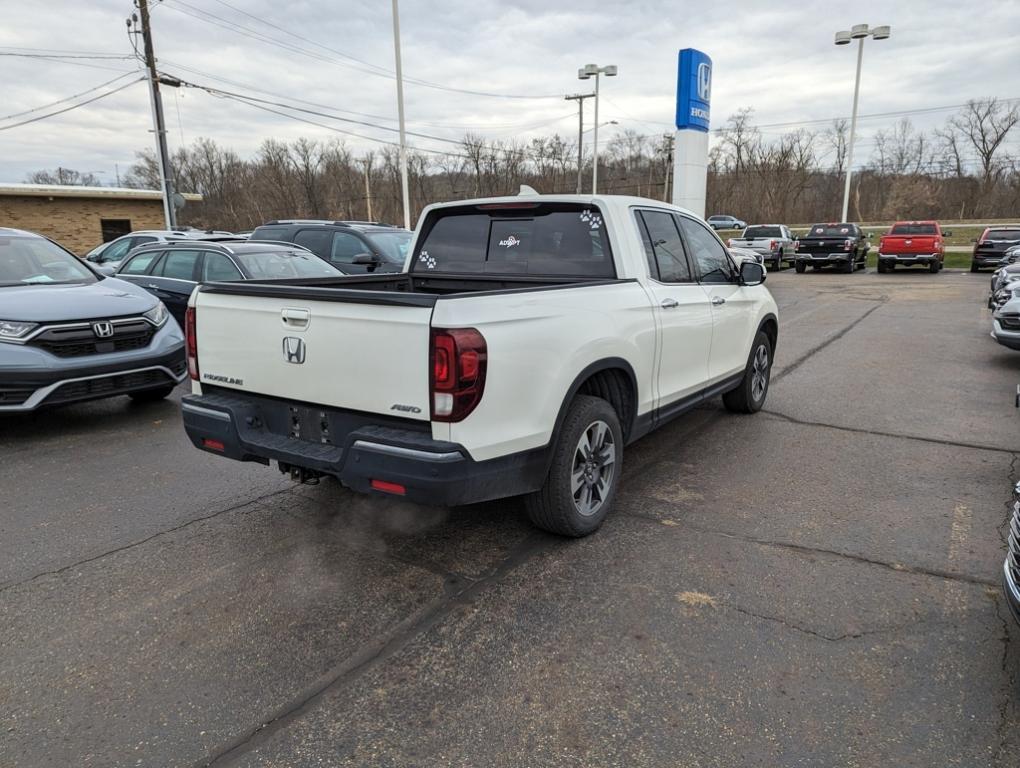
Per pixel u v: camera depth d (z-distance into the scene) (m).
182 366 6.61
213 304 3.73
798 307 15.13
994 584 3.32
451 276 4.90
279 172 72.50
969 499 4.37
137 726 2.43
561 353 3.42
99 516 4.24
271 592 3.34
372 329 3.08
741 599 3.22
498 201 4.65
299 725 2.44
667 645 2.87
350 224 13.06
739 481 4.73
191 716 2.48
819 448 5.43
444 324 2.90
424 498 2.99
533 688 2.62
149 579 3.47
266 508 4.36
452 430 2.94
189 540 3.91
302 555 3.71
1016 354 9.36
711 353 5.24
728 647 2.85
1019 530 2.57
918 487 4.59
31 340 5.54
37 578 3.48
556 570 3.52
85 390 5.84
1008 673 2.66
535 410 3.30
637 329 4.09
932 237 23.56
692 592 3.29
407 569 3.55
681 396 4.84
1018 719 2.41
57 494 4.61
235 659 2.82
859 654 2.79
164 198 24.33
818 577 3.41
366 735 2.38
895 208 73.88
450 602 3.23
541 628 3.01
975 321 12.52
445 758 2.28
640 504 4.34
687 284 4.88
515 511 4.27
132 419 6.50
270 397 3.56
